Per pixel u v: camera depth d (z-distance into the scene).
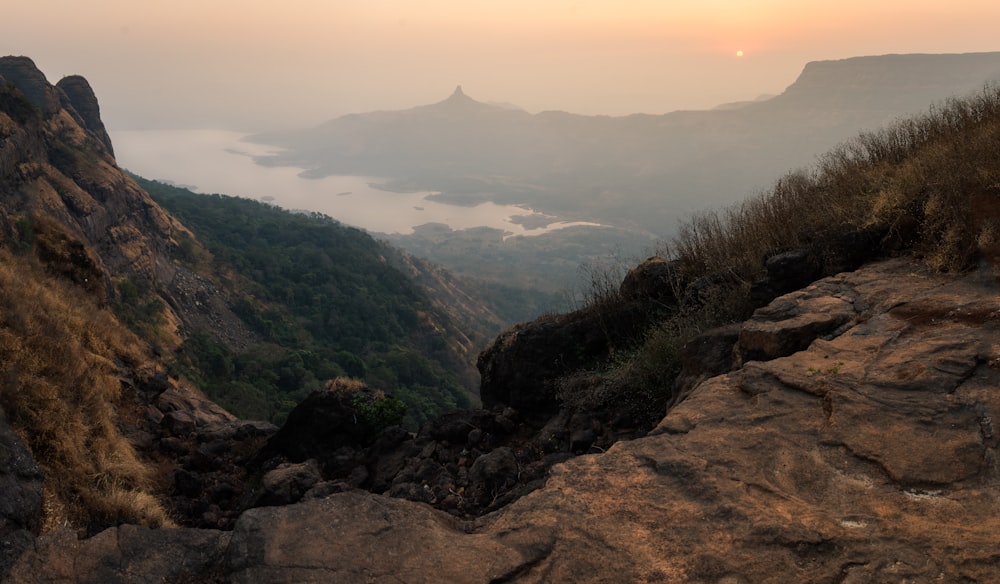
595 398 6.51
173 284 65.62
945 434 2.87
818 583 2.07
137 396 11.51
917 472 2.64
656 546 2.34
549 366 7.77
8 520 4.62
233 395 44.31
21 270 13.31
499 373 8.41
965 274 4.83
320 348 73.25
